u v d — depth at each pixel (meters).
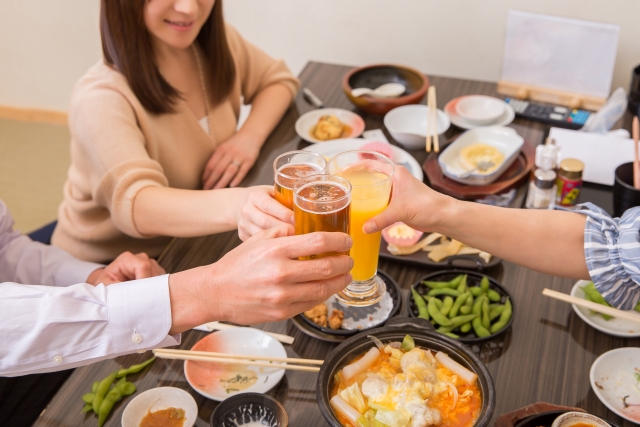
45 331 0.97
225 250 1.47
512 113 2.00
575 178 1.53
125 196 1.48
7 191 3.40
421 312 1.23
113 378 1.12
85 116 1.56
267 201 1.13
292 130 1.96
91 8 3.50
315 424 1.04
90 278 1.49
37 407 1.41
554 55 2.04
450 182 1.66
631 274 1.08
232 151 1.78
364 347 1.00
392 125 1.93
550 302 1.29
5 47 3.75
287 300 0.91
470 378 0.95
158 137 1.71
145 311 0.97
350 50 2.79
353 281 1.18
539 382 1.12
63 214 1.87
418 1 2.55
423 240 1.42
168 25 1.58
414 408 0.88
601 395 1.07
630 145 1.76
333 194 0.93
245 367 1.14
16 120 4.00
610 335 1.21
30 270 1.52
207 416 1.06
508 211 1.20
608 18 2.33
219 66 1.83
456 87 2.21
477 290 1.28
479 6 2.48
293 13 2.78
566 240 1.18
